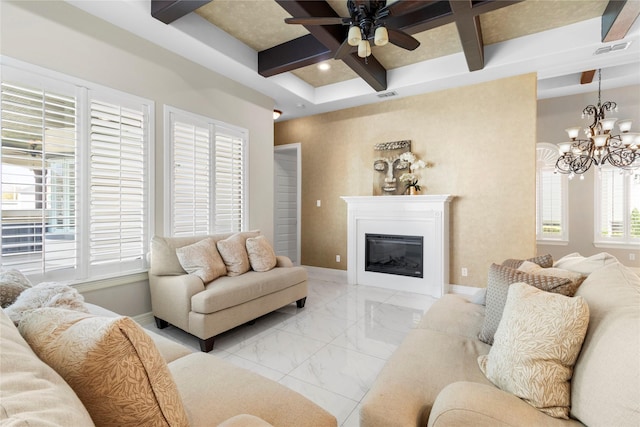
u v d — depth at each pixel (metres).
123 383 0.73
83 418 0.57
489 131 4.12
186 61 3.46
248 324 3.23
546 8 2.97
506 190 4.03
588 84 5.16
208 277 2.96
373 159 4.99
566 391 1.05
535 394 1.06
